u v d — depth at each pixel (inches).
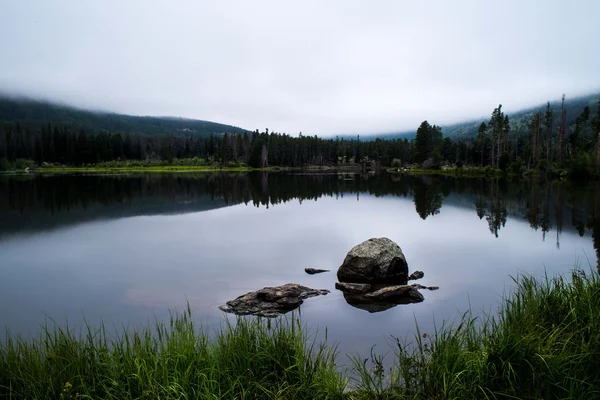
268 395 219.5
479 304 423.2
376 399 223.5
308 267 605.9
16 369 232.4
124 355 242.1
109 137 5979.3
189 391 215.3
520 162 3312.0
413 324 366.6
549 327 268.4
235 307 420.2
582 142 3442.4
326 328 346.9
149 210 1314.0
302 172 4938.5
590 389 202.7
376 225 1008.9
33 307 444.1
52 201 1535.4
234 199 1667.1
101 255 698.8
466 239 815.1
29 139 5472.4
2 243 805.2
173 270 596.7
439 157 4660.4
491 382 217.6
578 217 1088.2
